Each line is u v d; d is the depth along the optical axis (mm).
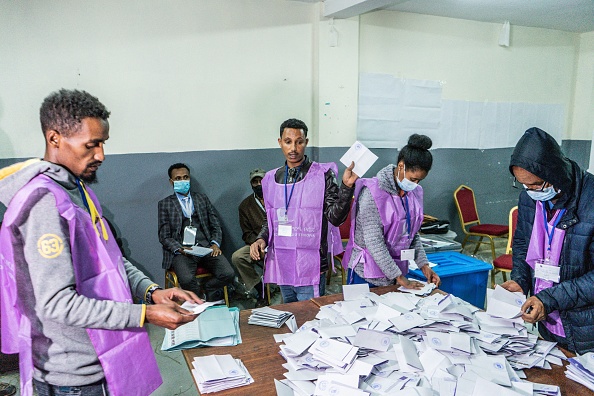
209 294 3270
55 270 884
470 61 4578
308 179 1934
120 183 3246
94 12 3000
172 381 2295
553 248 1398
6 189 911
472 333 1319
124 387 1034
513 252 1651
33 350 955
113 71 3119
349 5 3307
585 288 1279
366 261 1940
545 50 5031
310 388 1078
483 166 4875
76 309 893
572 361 1178
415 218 1960
